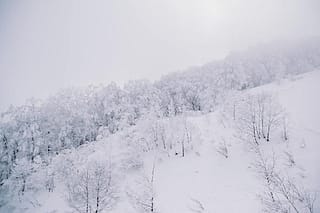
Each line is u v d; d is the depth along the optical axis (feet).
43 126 123.03
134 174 68.33
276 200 40.65
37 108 131.85
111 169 68.13
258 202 42.96
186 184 57.47
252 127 67.05
